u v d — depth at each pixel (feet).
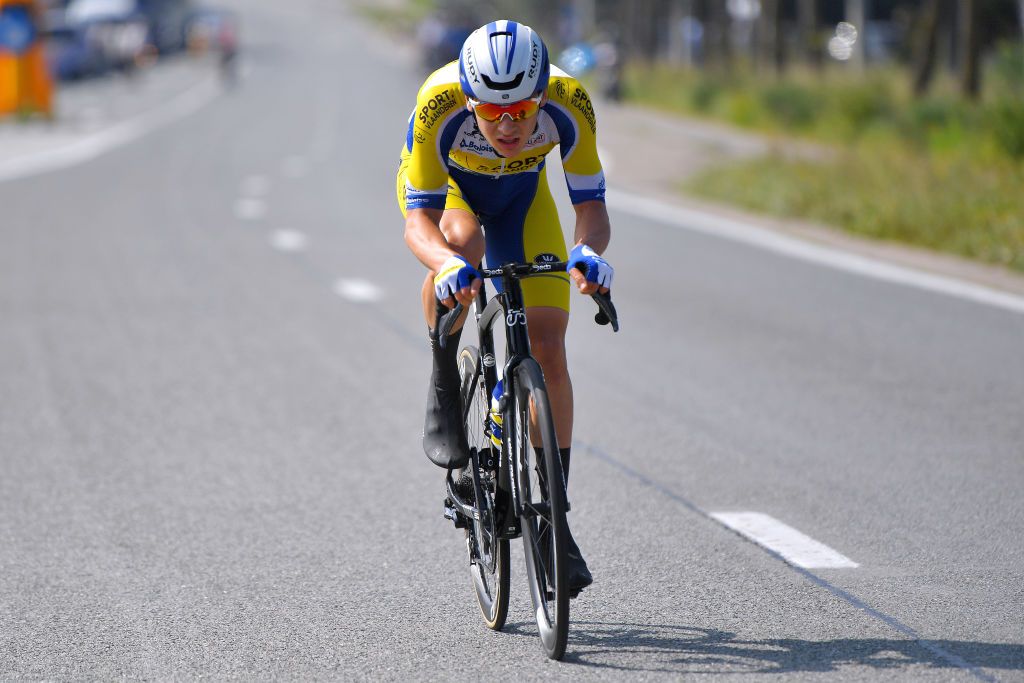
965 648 49.16
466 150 51.78
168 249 164.76
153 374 100.73
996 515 66.33
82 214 199.11
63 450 80.59
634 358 106.52
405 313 125.29
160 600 55.83
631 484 72.43
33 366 103.40
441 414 53.93
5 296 132.57
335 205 213.66
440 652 49.73
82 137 351.46
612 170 266.57
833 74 399.65
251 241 172.55
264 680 47.34
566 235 169.37
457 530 65.21
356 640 51.11
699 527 64.75
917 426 84.48
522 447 48.39
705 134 339.98
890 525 64.85
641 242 175.11
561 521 45.91
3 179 249.96
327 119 417.28
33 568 60.08
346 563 60.39
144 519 67.26
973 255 158.40
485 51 46.75
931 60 333.01
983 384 96.07
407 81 623.77
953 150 239.71
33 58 394.32
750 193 214.28
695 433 83.30
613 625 52.16
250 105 481.46
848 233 182.50
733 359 105.50
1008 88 282.36
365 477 74.64
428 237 50.57
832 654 48.67
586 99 51.47
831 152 265.75
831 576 57.52
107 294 134.10
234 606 55.06
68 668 48.70
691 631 51.29
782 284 142.00
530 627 52.42
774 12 449.89
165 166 276.62
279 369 102.53
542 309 51.03
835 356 106.11
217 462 77.87
